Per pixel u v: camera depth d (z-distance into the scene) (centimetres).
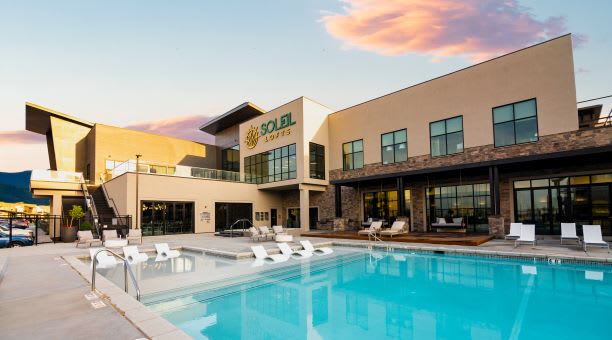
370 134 2078
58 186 2289
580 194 1373
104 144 2836
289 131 2250
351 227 2133
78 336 372
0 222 2712
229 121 3297
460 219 1670
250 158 2605
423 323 532
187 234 2052
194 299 687
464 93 1661
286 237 1445
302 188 2127
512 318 541
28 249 1298
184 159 3388
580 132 1302
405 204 1916
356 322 546
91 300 519
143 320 413
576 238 1098
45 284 639
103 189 2330
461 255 1115
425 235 1513
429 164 1775
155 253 1276
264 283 816
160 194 1972
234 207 2353
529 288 715
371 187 2097
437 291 718
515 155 1466
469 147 1625
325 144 2311
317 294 721
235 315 590
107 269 985
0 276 709
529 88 1448
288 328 524
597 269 870
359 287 772
